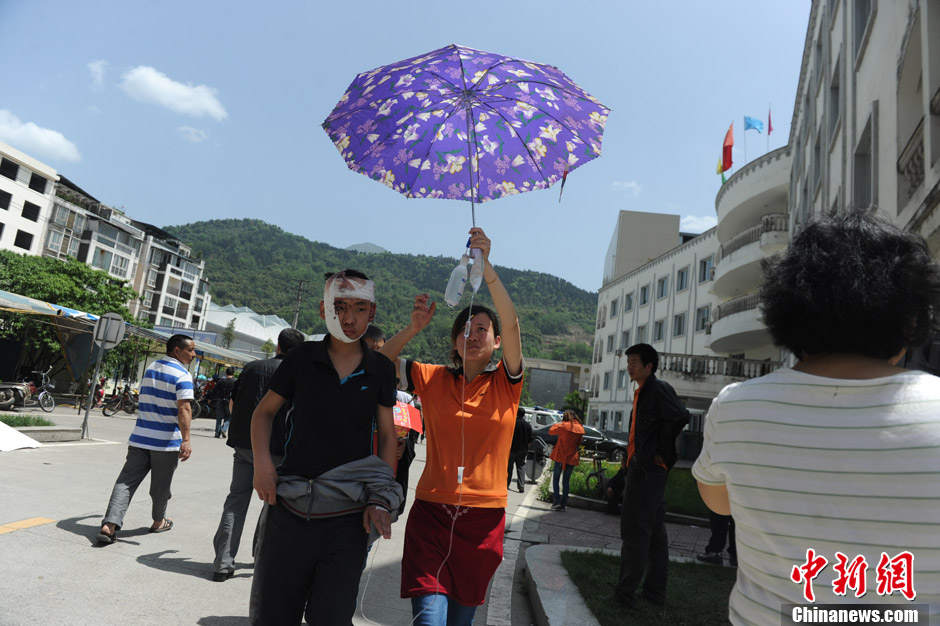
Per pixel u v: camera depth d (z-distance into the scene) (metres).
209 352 30.94
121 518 5.54
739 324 25.31
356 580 2.70
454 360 3.41
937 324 1.46
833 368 1.45
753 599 1.41
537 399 44.16
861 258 1.45
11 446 9.64
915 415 1.28
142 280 74.94
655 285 40.78
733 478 1.46
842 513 1.29
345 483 2.73
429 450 3.24
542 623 4.55
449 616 3.04
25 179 54.25
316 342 2.96
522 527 8.98
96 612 3.94
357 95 3.27
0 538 5.15
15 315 26.67
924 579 1.22
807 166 17.89
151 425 5.84
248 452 5.09
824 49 14.48
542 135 3.30
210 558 5.46
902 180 8.40
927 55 7.30
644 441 4.91
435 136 3.34
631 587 4.87
